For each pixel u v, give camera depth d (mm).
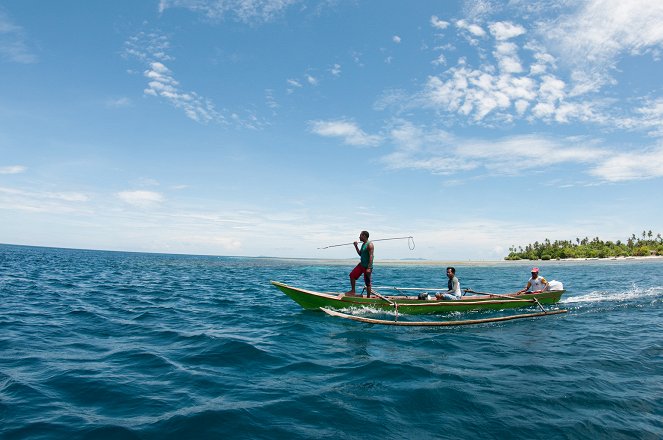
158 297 17234
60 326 10359
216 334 9492
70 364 7016
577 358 7633
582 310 13906
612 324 11281
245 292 20156
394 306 12648
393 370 6820
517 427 4648
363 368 6941
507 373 6684
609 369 6918
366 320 10906
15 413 4879
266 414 4941
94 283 23594
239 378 6379
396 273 43062
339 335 9719
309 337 9438
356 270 13070
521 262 87812
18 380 6094
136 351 7945
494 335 9820
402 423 4750
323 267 61281
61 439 4238
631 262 70312
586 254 92188
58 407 5117
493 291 22453
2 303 14078
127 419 4766
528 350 8297
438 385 6023
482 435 4453
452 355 7891
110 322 11070
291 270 48906
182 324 10883
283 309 13914
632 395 5645
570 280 28812
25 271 31609
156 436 4328
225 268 51469
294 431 4496
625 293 19453
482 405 5289
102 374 6469
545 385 6070
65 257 75750
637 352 8062
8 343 8375
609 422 4777
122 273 34625
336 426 4645
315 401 5395
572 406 5258
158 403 5277
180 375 6480
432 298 13414
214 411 4969
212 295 18438
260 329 10266
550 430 4570
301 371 6789
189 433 4395
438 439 4348
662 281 27188
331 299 12602
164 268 47312
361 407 5203
